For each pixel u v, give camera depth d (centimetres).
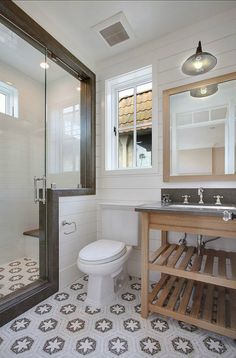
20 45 186
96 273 145
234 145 162
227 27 164
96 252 154
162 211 127
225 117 166
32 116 246
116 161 233
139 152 223
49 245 172
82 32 183
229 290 147
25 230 228
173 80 185
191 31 177
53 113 249
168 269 130
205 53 147
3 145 219
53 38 173
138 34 186
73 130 235
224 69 165
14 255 219
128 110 232
